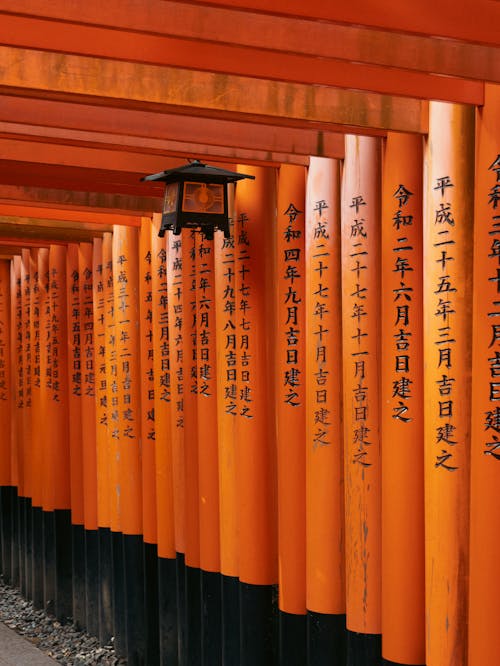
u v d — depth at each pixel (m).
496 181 4.27
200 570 7.16
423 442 4.96
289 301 5.95
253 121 4.71
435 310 4.69
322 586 5.67
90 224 8.59
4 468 11.42
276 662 6.34
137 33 3.54
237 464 6.45
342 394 5.64
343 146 5.48
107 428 8.77
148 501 7.96
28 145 6.14
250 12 3.25
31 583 10.53
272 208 6.27
